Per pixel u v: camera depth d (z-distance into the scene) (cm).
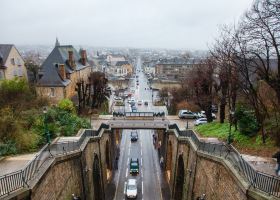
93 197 2838
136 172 3953
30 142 2339
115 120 4250
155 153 4869
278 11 1794
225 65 2645
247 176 1451
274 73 2308
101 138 3253
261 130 2191
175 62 15325
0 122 2336
